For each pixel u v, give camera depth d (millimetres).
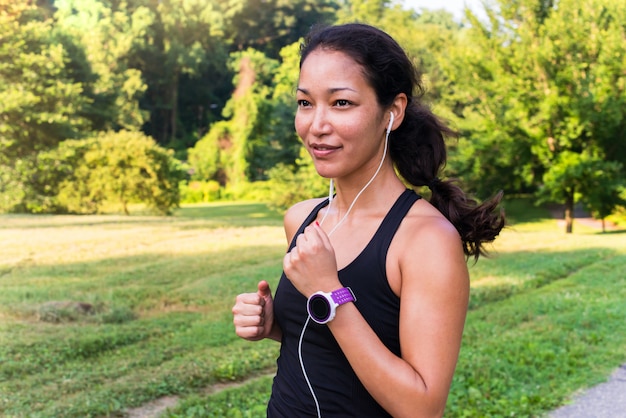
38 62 27969
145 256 12969
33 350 6551
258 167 44594
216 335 7566
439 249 1375
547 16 25172
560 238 18047
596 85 23109
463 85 26719
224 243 15250
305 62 1470
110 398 5277
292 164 34188
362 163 1479
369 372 1305
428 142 1681
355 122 1425
